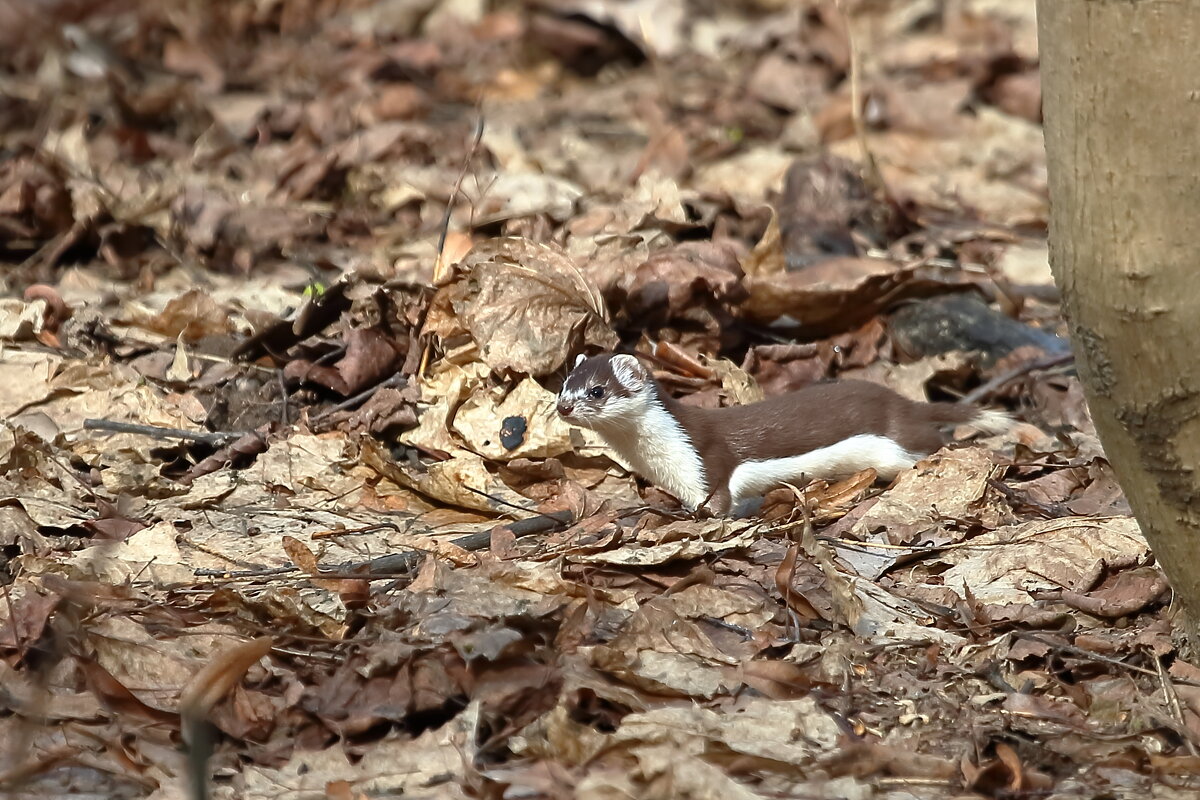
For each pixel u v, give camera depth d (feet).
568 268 40.45
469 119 66.03
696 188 56.59
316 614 27.94
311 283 44.86
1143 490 24.32
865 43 78.48
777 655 27.73
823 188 52.95
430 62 74.69
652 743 24.04
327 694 25.50
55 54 69.51
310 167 56.08
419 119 65.67
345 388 39.75
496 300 39.34
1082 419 40.70
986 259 52.01
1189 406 22.89
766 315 43.19
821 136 65.05
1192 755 24.41
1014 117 69.41
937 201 58.59
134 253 49.47
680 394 41.06
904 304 44.65
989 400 42.11
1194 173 21.52
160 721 25.11
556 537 32.78
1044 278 50.78
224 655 24.61
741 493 36.11
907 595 30.37
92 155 56.44
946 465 35.19
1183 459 23.43
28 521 32.73
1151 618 29.17
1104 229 22.27
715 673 26.45
